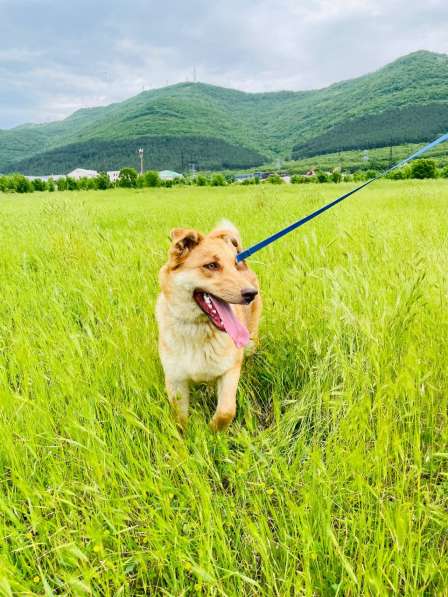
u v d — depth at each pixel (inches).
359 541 82.7
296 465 109.7
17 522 89.2
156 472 101.4
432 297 158.6
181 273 133.4
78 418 121.0
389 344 135.2
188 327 133.3
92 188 2434.8
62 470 105.1
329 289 170.9
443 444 110.3
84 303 194.1
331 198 664.4
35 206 756.0
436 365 133.4
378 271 189.2
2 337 165.5
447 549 91.0
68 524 95.3
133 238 310.3
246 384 154.9
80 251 263.7
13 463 103.1
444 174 1873.8
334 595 80.8
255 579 87.5
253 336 171.6
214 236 149.0
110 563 80.0
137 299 194.5
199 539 85.0
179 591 83.4
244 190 1545.3
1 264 258.4
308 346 154.0
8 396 121.5
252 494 103.0
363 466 101.0
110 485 101.3
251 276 168.2
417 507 91.3
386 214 394.3
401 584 81.3
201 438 115.4
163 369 153.7
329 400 123.6
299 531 85.5
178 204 716.0
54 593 88.0
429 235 278.7
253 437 127.6
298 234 302.4
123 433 117.3
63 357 146.9
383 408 116.3
